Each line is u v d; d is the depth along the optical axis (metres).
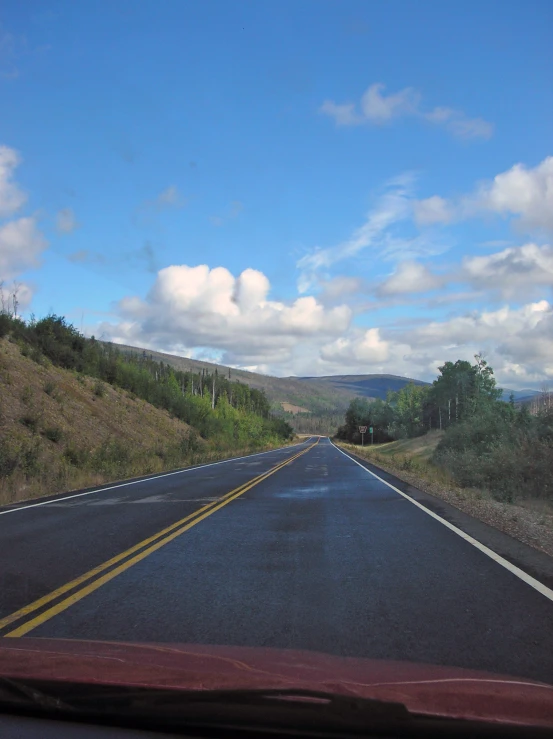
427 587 6.72
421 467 36.75
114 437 34.06
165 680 3.12
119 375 46.97
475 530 10.88
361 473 27.22
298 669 3.36
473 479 24.20
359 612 5.72
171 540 9.62
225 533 10.33
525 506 17.14
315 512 13.16
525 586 6.79
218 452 48.22
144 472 26.92
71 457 25.53
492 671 4.24
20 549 8.86
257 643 4.79
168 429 45.91
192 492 17.62
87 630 5.12
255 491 17.95
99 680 3.08
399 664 3.58
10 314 38.16
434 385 98.31
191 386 93.62
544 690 3.17
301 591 6.52
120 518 12.13
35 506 14.27
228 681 3.11
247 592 6.46
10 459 19.75
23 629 5.14
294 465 33.81
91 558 8.23
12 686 3.04
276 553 8.64
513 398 66.00
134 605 5.91
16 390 29.22
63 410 31.83
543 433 23.92
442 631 5.16
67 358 40.19
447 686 3.15
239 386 149.00
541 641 4.92
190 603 6.00
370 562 8.07
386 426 140.12
